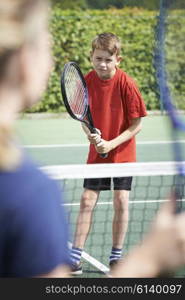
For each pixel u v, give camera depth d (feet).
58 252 6.04
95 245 26.53
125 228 23.62
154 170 19.63
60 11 66.39
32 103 6.11
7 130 5.93
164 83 9.18
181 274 19.36
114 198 23.61
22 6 5.74
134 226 28.55
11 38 5.70
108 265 24.35
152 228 6.27
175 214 6.41
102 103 23.76
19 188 5.90
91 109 23.84
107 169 19.63
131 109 23.53
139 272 6.11
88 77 24.09
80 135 54.49
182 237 6.14
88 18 67.26
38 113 64.13
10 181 5.90
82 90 23.11
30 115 63.67
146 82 66.80
